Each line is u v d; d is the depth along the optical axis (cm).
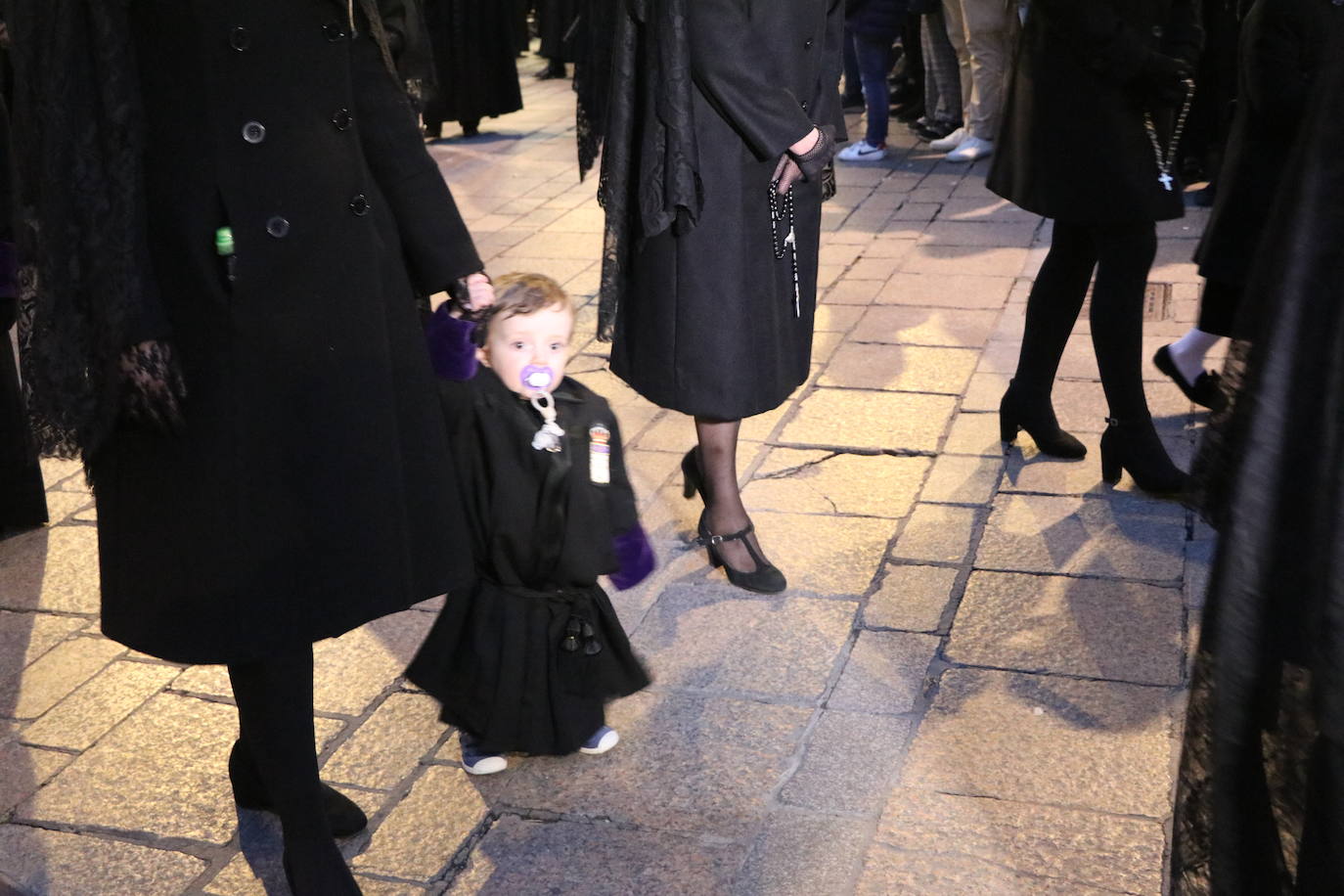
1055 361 410
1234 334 169
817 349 521
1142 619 327
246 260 204
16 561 391
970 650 319
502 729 275
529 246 687
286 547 214
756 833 261
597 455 265
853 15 817
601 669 281
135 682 328
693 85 308
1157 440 385
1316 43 342
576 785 279
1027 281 587
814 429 450
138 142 198
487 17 934
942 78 868
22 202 202
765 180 325
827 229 691
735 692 309
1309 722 158
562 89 1176
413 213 232
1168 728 285
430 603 356
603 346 540
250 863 261
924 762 279
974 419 451
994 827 258
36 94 195
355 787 282
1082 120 363
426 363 235
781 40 309
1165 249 626
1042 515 384
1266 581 158
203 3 198
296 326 210
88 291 198
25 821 276
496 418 258
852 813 265
